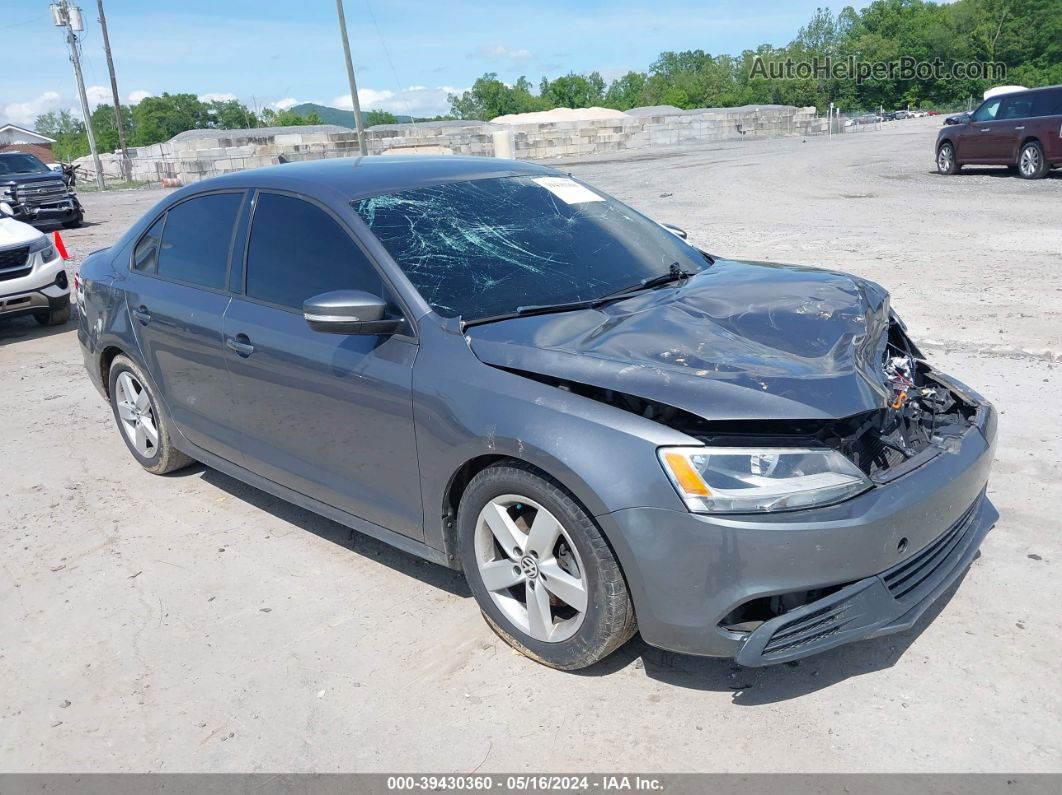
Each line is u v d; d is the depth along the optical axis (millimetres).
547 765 2658
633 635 3174
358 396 3393
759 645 2578
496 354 3041
